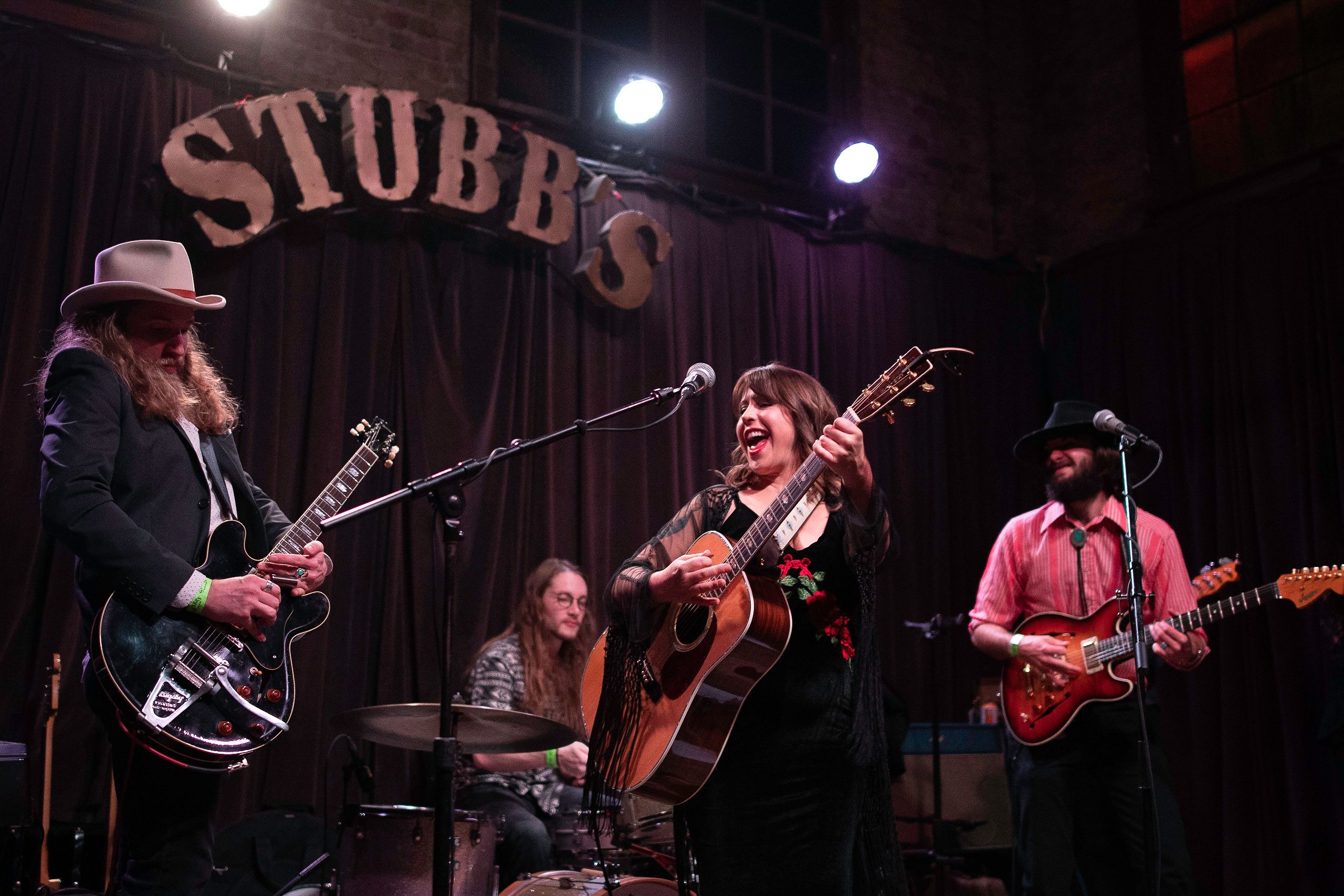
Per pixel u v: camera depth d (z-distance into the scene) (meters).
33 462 3.79
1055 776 3.36
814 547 2.09
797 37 6.54
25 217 3.93
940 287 6.19
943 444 5.93
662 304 5.25
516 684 3.94
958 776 4.67
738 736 1.98
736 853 1.93
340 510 2.62
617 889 2.84
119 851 2.10
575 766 3.68
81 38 4.19
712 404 5.27
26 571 3.71
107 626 2.05
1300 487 5.08
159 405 2.25
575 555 4.79
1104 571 3.52
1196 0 6.43
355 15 5.06
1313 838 4.77
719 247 5.54
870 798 2.04
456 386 4.62
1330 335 5.13
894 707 3.85
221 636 2.17
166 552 2.09
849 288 5.91
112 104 4.17
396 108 4.53
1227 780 5.07
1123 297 6.04
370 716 2.96
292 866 3.83
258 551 2.37
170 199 4.20
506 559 4.61
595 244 5.12
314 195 4.34
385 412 4.50
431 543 4.42
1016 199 6.96
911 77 6.77
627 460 5.00
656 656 2.14
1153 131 6.47
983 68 7.11
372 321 4.54
